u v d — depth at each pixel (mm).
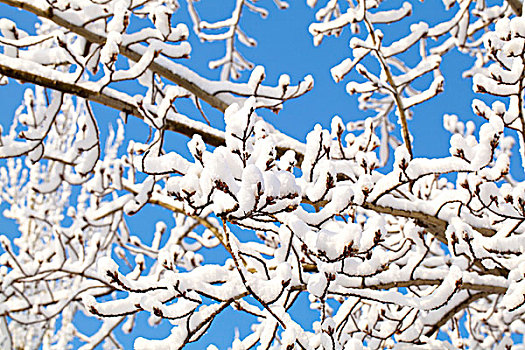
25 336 5977
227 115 1728
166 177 4078
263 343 2135
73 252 4062
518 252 2475
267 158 1746
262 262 2158
